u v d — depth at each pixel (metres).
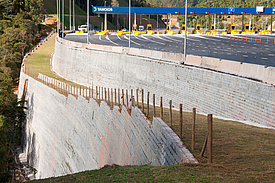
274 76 19.23
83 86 47.88
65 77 58.84
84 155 33.97
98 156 29.80
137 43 63.09
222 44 55.44
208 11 99.38
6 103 51.84
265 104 18.52
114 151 25.50
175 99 28.52
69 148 38.97
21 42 92.06
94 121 32.25
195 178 9.48
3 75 59.78
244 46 50.88
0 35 99.31
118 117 25.58
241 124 18.47
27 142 55.34
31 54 81.62
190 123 17.94
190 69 26.39
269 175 9.58
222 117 21.95
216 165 10.59
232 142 13.67
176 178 9.67
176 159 12.33
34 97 55.31
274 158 11.35
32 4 122.50
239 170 10.11
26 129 57.28
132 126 21.52
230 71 23.20
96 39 75.94
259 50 44.31
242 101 20.50
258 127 17.52
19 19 105.75
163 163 14.04
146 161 17.16
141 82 34.78
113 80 42.09
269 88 18.22
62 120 42.56
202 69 24.88
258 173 9.77
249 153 12.01
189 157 11.35
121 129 24.31
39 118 51.66
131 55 38.84
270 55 38.00
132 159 20.41
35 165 49.53
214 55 38.84
